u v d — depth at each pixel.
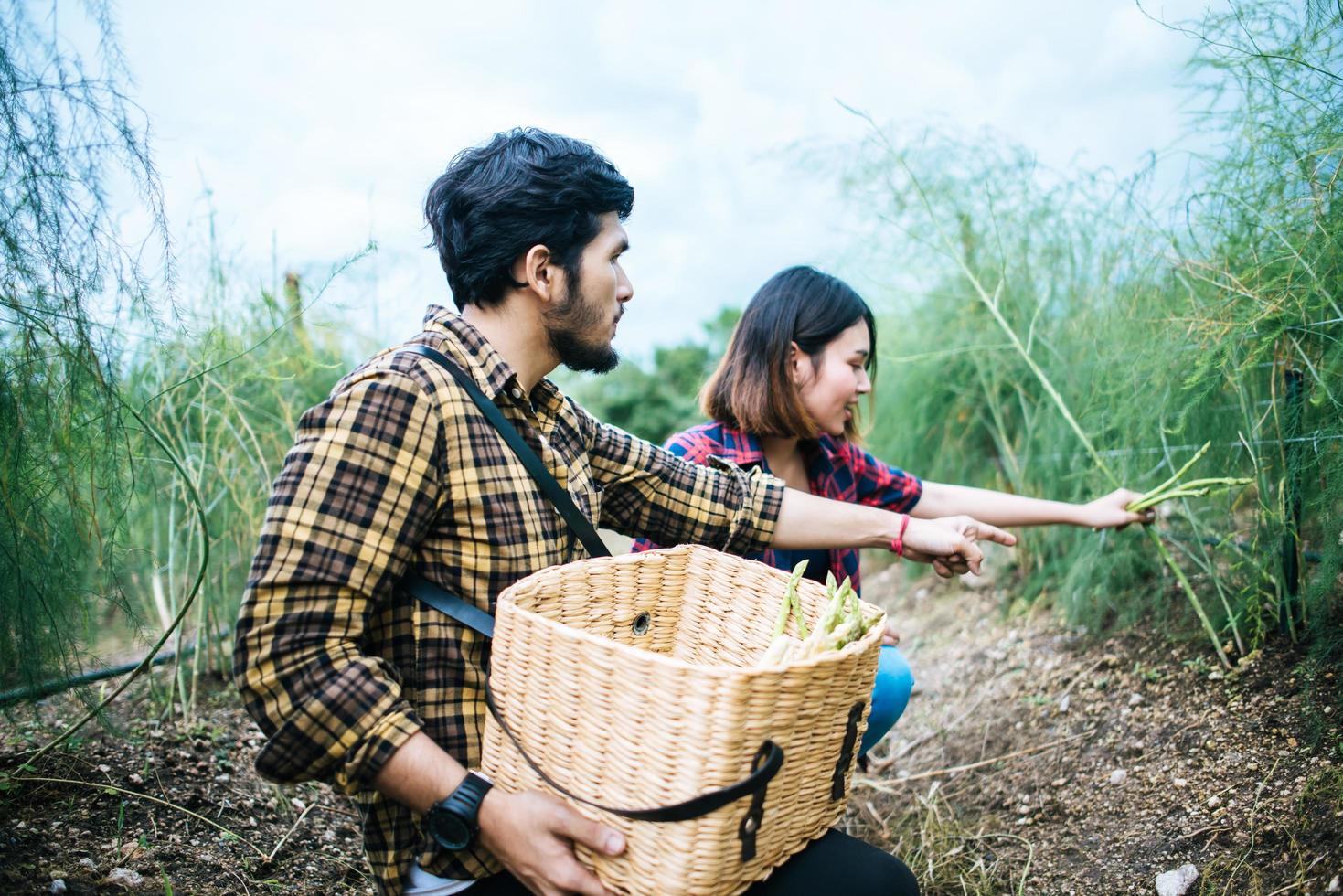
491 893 1.21
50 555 1.75
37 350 1.60
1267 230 2.04
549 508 1.36
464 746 1.24
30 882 1.38
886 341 3.97
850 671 1.16
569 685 1.11
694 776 1.03
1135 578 2.70
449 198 1.40
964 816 2.21
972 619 3.32
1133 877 1.78
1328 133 1.82
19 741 1.82
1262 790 1.78
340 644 1.15
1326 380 1.89
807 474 2.30
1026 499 2.27
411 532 1.22
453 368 1.30
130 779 1.80
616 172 1.44
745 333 2.17
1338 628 1.92
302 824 1.86
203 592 2.36
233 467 2.55
